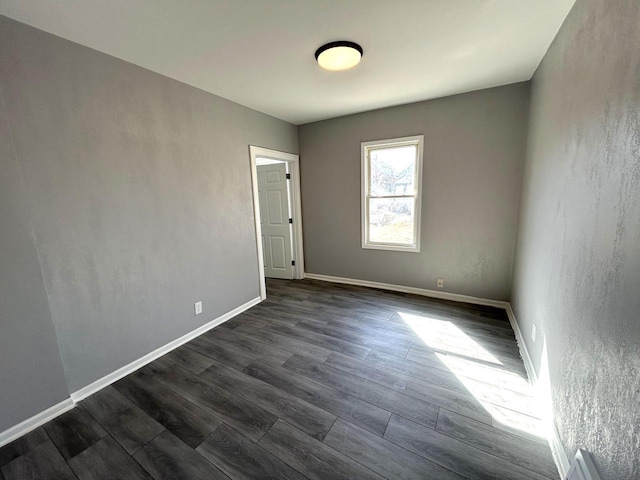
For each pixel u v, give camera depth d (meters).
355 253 4.10
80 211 1.85
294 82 2.57
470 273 3.33
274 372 2.12
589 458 1.07
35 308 1.65
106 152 1.97
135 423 1.67
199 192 2.69
